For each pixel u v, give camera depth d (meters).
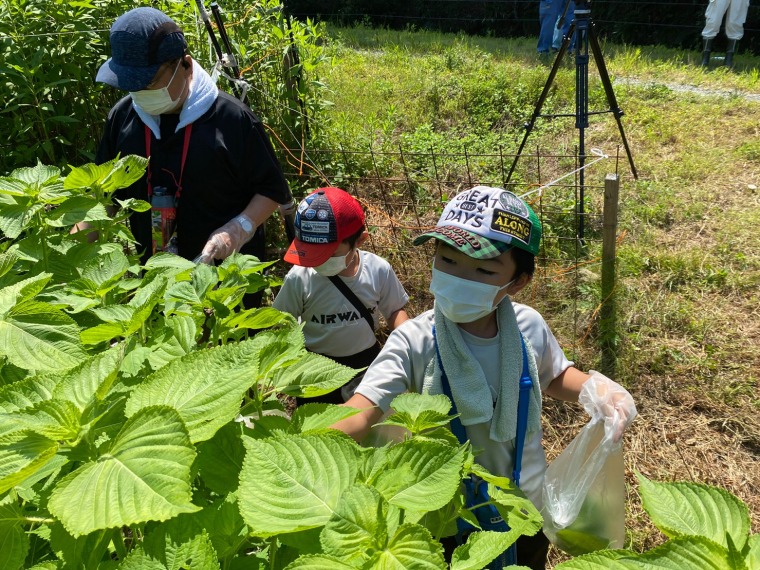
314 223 2.49
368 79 8.65
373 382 1.70
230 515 0.82
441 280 1.70
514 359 1.73
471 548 0.82
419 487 0.84
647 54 10.75
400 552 0.73
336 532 0.73
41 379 0.89
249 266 1.40
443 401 1.15
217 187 2.82
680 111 7.14
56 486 0.69
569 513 1.70
